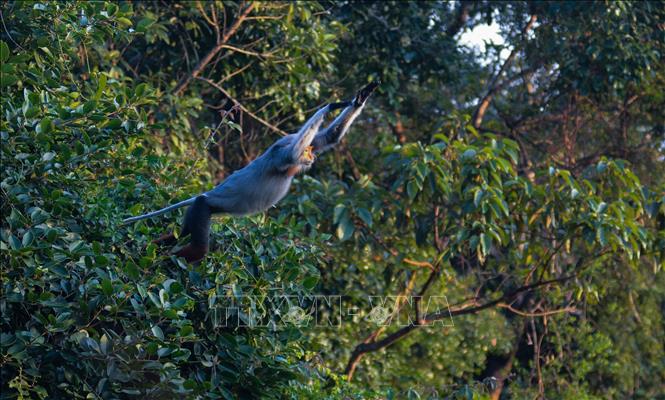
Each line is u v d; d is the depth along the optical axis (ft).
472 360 57.00
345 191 45.19
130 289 23.48
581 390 55.67
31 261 22.27
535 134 62.13
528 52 56.90
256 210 25.59
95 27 31.45
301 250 31.17
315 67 51.19
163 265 27.09
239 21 43.83
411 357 56.08
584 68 53.26
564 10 53.26
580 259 46.57
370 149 58.08
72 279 24.14
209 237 28.37
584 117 59.93
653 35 54.44
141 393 24.59
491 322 56.18
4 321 22.94
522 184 39.73
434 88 57.82
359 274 47.73
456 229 40.86
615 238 39.09
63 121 25.09
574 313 61.62
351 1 51.44
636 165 58.39
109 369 23.45
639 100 58.54
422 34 53.47
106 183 27.89
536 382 59.00
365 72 52.70
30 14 29.68
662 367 62.23
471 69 59.11
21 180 23.34
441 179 39.27
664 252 41.60
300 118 47.19
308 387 32.27
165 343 23.93
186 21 46.93
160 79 44.50
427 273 50.96
